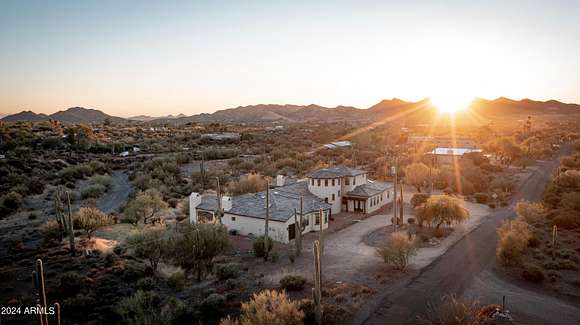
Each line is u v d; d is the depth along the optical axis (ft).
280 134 592.60
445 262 128.26
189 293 105.81
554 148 463.42
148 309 89.04
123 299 95.86
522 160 358.43
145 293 96.89
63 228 158.71
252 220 161.68
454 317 79.66
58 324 62.34
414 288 106.93
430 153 369.30
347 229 171.73
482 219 186.19
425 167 255.50
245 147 453.17
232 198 182.29
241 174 303.48
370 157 371.97
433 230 166.20
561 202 194.70
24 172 287.48
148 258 123.54
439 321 83.61
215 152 393.50
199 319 88.17
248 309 80.84
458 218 159.43
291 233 157.79
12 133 436.76
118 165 342.85
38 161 321.11
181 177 298.15
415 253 124.88
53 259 132.87
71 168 297.94
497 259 129.90
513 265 123.54
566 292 103.91
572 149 447.83
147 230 132.36
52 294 104.99
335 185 198.49
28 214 204.85
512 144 383.45
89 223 161.17
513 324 85.81
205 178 282.15
